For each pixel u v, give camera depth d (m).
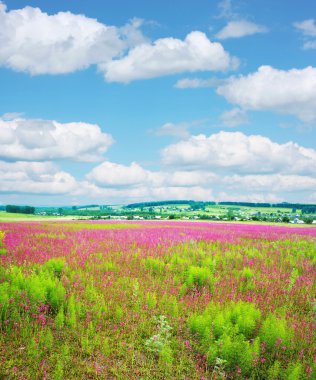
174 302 7.95
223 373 5.39
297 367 5.10
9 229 25.48
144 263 12.43
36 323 6.52
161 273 11.56
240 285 10.08
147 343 6.04
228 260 13.72
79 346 6.07
